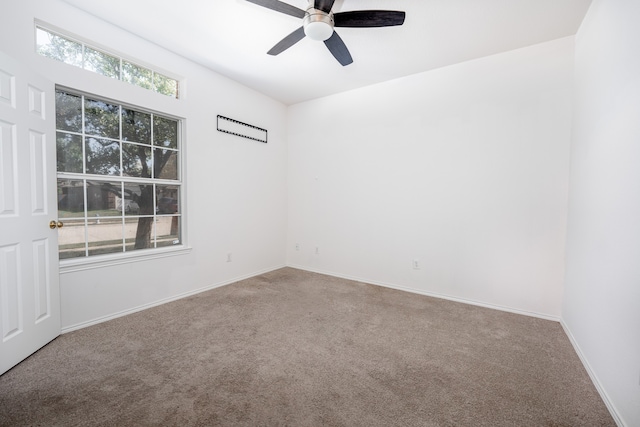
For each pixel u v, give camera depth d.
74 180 2.40
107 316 2.55
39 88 1.98
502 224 2.92
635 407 1.29
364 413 1.47
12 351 1.78
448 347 2.15
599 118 1.89
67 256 2.37
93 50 2.47
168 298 3.04
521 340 2.28
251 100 3.94
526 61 2.76
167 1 2.20
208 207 3.44
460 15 2.28
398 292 3.45
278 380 1.73
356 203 3.91
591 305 1.88
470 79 3.04
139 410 1.46
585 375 1.82
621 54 1.60
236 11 2.31
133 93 2.66
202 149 3.33
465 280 3.13
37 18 2.08
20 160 1.83
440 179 3.25
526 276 2.81
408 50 2.84
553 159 2.66
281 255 4.59
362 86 3.79
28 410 1.44
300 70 3.35
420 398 1.59
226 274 3.70
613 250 1.59
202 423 1.38
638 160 1.36
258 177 4.12
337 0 2.13
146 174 2.90
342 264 4.08
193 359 1.95
